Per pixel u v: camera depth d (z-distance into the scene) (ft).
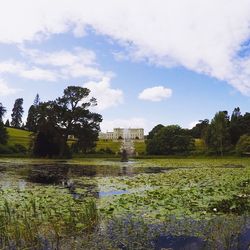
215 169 111.55
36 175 88.43
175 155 280.31
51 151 217.36
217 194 50.31
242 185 62.03
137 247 26.86
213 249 26.11
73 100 222.28
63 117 219.20
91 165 142.31
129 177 82.12
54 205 41.73
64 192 54.44
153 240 28.32
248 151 261.03
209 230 30.76
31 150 225.35
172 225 32.53
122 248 26.66
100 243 27.71
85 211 36.68
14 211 38.65
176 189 56.49
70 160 192.95
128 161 192.03
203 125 436.76
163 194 49.88
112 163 164.96
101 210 38.45
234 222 33.37
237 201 44.47
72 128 222.69
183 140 300.20
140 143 411.34
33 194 51.47
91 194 52.95
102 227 31.91
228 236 28.71
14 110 455.22
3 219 32.65
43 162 163.94
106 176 85.97
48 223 33.24
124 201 43.98
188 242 27.78
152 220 34.35
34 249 26.71
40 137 213.87
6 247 27.09
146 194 51.13
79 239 28.73
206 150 283.59
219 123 275.80
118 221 33.91
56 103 219.61
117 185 65.16
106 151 285.43
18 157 219.82
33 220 33.42
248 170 104.42
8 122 442.09
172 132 302.45
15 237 28.60
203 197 47.44
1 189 57.31
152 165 146.61
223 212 38.27
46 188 59.41
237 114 346.74
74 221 33.19
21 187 60.85
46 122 214.28
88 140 233.76
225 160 207.72
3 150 235.81
